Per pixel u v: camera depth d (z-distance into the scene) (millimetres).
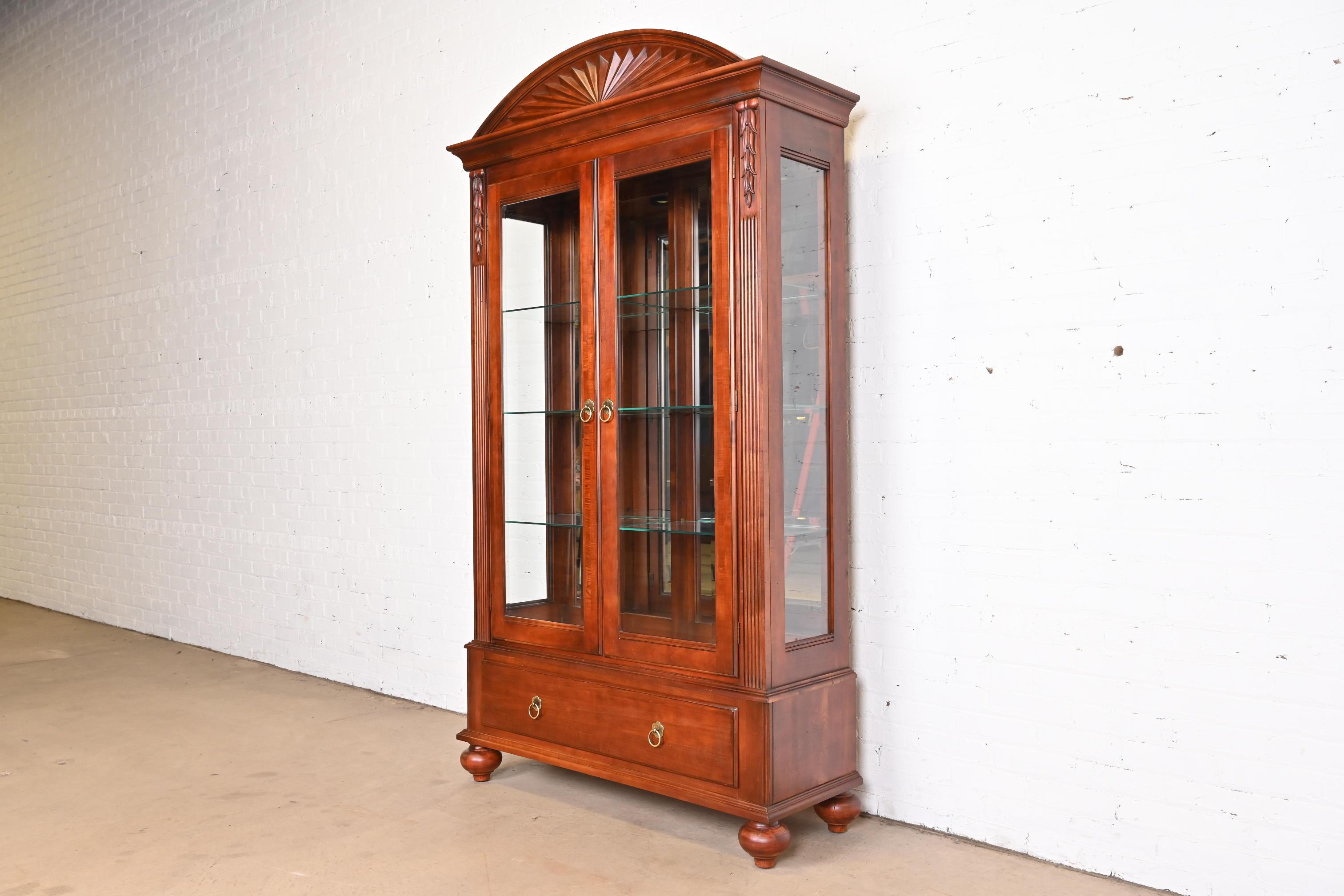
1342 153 2260
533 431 3188
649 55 2967
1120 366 2562
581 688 3010
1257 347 2367
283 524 4914
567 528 3090
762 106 2613
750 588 2643
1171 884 2488
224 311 5207
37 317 6617
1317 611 2295
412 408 4301
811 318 2809
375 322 4449
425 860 2705
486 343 3311
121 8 5789
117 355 5938
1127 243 2549
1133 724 2549
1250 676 2381
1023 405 2719
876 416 2986
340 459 4617
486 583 3318
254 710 4199
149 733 3871
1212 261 2424
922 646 2910
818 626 2830
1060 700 2668
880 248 2969
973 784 2822
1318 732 2293
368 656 4527
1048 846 2688
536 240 3164
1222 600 2418
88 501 6223
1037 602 2701
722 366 2697
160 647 5434
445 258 4160
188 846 2803
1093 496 2607
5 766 3477
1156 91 2500
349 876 2605
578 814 3035
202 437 5355
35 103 6527
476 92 4051
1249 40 2369
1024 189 2711
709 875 2607
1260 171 2361
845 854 2730
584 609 3027
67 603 6422
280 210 4875
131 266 5812
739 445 2660
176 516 5551
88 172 6105
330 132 4625
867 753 3027
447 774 3395
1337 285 2268
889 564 2969
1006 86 2736
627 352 2914
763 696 2611
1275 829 2348
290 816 3021
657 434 2854
